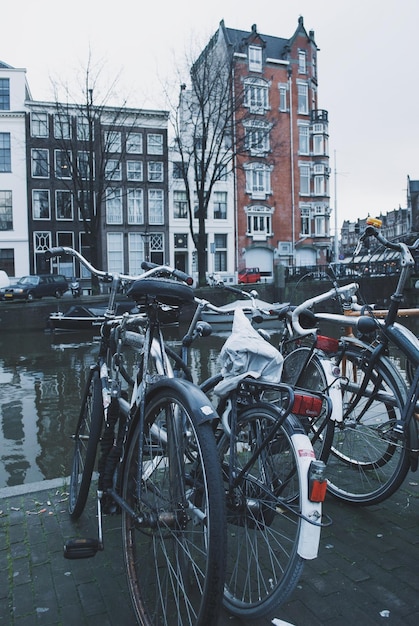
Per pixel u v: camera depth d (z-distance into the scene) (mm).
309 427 2531
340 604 2082
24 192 33125
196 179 27969
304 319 3115
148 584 2123
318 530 1726
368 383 2945
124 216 34781
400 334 2764
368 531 2660
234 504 1995
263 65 40625
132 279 2801
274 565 2145
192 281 2398
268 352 2186
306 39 42438
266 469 2023
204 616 1572
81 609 2111
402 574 2275
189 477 1854
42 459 6332
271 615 1840
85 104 25438
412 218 67438
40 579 2324
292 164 41562
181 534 1830
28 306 22641
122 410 2428
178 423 1864
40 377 11812
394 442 2850
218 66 26516
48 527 2803
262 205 40219
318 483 1720
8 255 33281
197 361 12703
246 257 40062
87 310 21031
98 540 2229
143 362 2250
